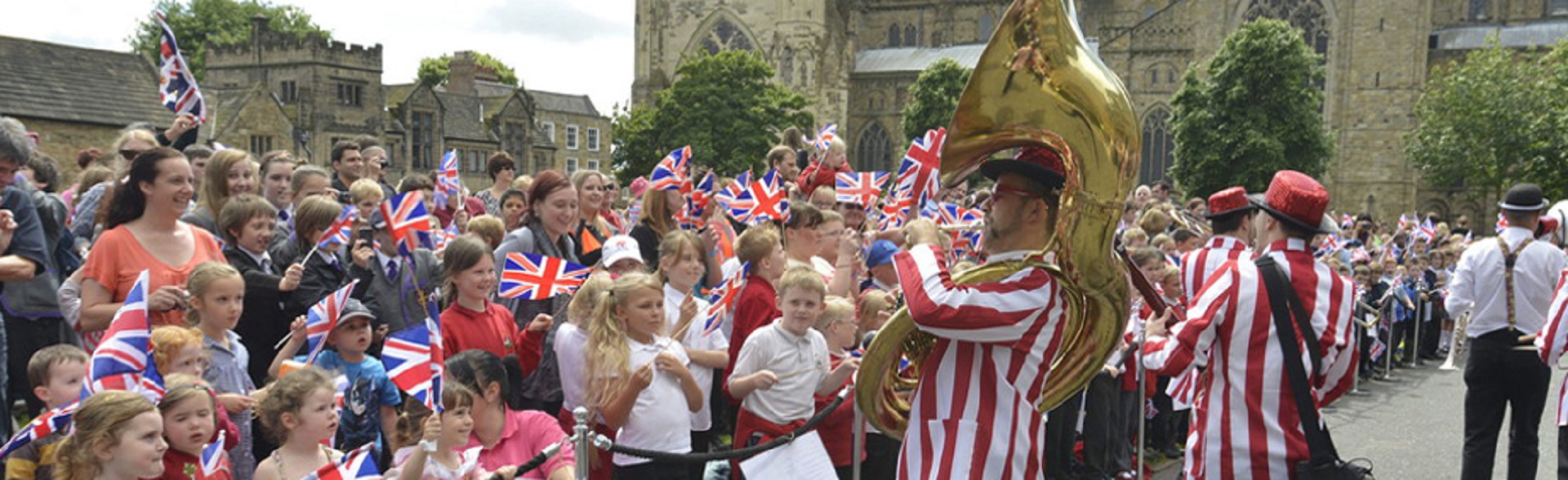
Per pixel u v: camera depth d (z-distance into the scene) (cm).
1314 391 657
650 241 1191
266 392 635
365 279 842
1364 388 1847
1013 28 441
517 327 943
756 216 1170
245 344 830
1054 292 479
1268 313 634
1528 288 989
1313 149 6744
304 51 6350
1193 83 7050
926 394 509
